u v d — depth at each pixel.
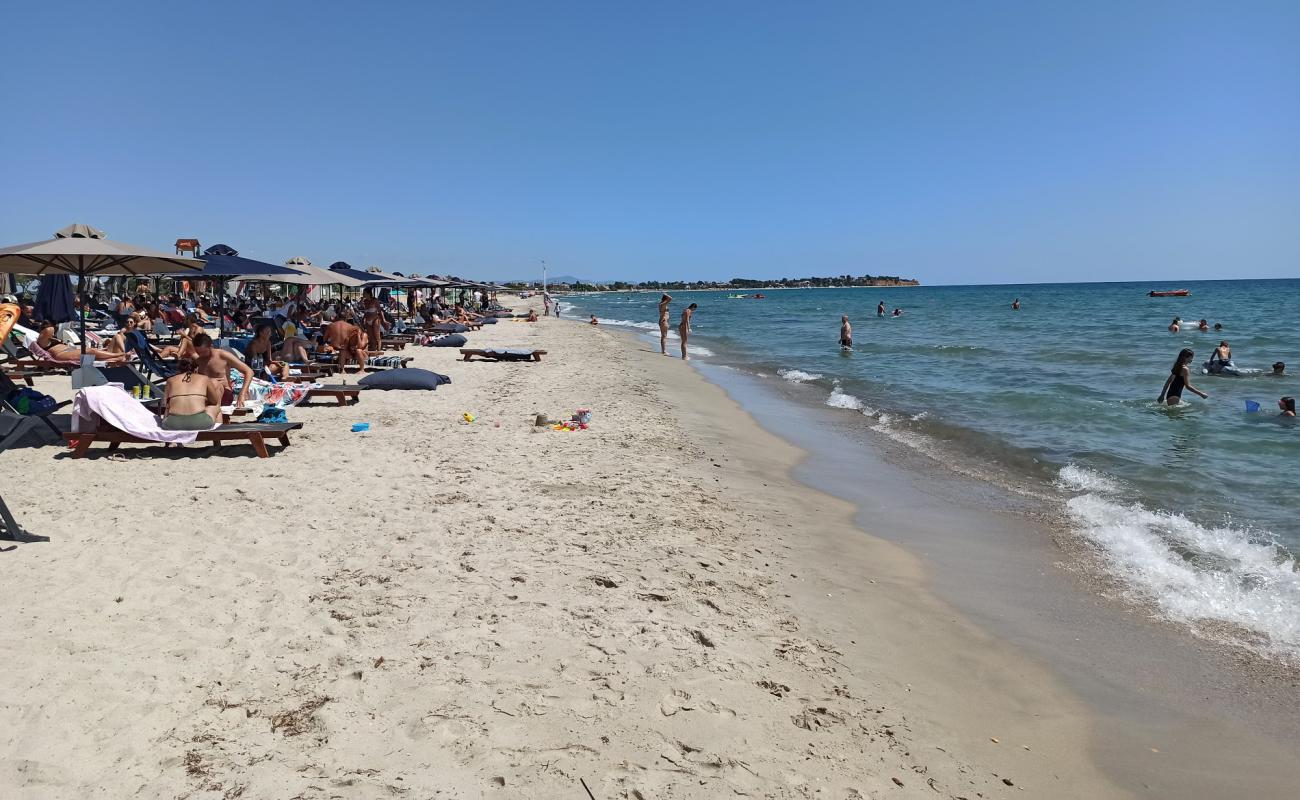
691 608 4.57
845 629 4.59
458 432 9.63
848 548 6.15
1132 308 57.31
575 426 10.32
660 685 3.62
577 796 2.78
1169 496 7.59
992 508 7.36
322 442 8.70
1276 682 4.11
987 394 14.45
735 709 3.48
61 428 8.59
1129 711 3.82
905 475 8.70
